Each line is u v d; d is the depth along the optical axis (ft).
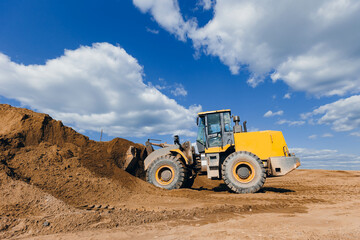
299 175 57.62
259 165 25.32
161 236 10.02
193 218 13.79
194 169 31.42
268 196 22.34
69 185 19.31
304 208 16.63
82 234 10.38
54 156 22.85
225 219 13.33
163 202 19.24
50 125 27.81
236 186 25.29
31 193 15.33
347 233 9.66
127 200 19.39
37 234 10.52
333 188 30.42
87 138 31.14
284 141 27.58
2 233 10.39
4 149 20.44
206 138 29.12
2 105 30.22
